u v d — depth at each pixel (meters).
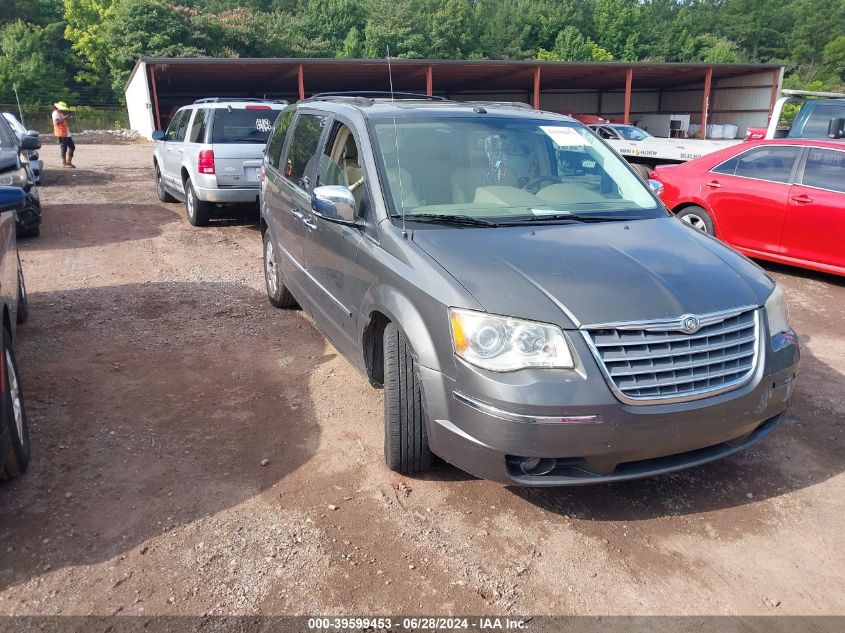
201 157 9.80
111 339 5.76
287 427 4.25
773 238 7.66
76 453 3.89
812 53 101.88
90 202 13.10
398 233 3.65
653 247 3.65
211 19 50.97
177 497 3.49
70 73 64.75
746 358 3.25
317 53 56.78
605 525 3.32
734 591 2.89
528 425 2.91
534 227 3.82
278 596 2.82
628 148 17.70
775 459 3.93
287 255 5.61
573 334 2.96
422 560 3.05
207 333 5.92
